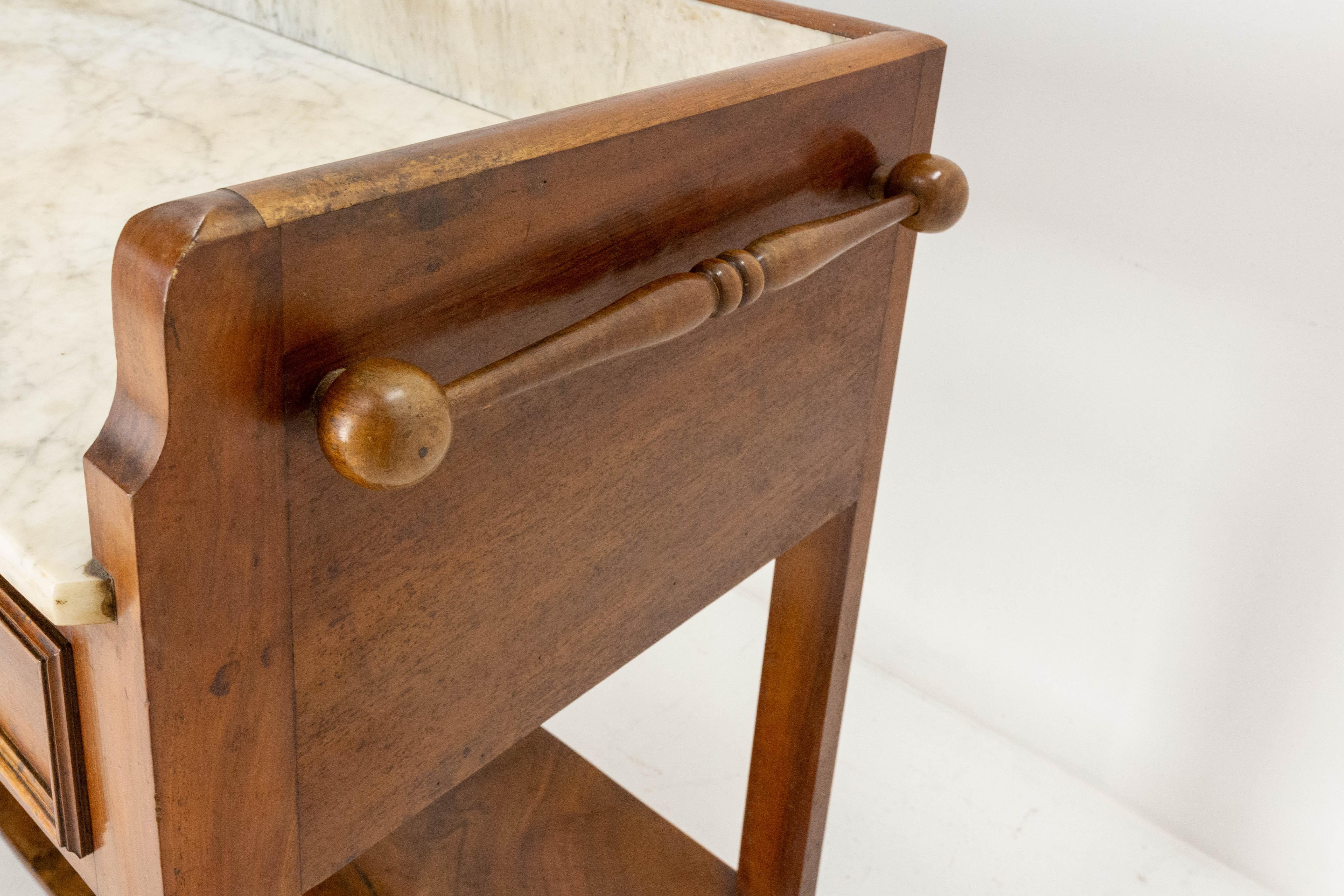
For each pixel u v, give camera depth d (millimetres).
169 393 410
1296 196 1012
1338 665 1135
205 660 471
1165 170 1072
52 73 1018
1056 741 1378
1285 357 1065
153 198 801
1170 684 1258
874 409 858
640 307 552
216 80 1018
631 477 653
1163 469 1177
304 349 450
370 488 452
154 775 478
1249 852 1264
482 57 960
